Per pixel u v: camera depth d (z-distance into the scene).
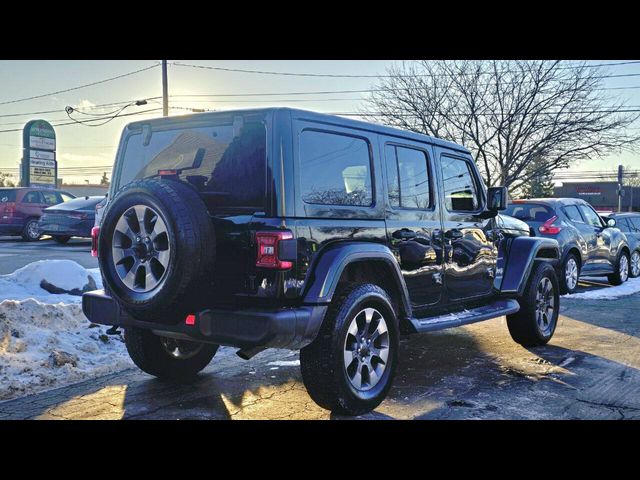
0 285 7.57
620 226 13.84
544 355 6.22
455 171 5.76
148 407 4.43
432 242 5.18
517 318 6.50
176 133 4.42
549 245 6.70
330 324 4.00
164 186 3.85
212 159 4.14
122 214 3.90
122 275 3.91
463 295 5.65
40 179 29.52
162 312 3.85
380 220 4.62
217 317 3.79
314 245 3.97
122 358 5.67
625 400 4.66
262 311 3.70
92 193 64.88
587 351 6.41
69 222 17.36
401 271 4.77
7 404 4.46
